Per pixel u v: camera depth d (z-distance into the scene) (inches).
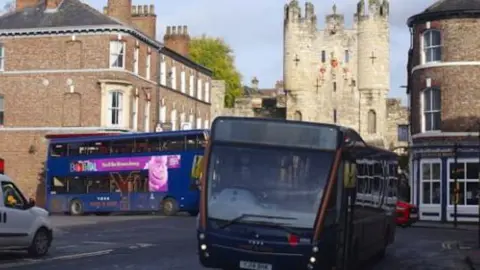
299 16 3988.7
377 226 832.3
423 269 820.0
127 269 721.6
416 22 1882.4
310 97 3969.0
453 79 1800.0
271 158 591.2
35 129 2260.1
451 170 1787.6
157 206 1811.0
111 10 2367.1
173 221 1569.9
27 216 823.7
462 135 1779.0
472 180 1764.3
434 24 1838.1
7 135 2282.2
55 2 2305.6
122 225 1430.9
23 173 2261.3
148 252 896.9
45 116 2256.4
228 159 596.1
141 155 1846.7
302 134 596.4
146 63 2397.9
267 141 596.7
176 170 1795.0
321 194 579.5
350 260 652.7
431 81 1830.7
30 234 824.9
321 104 3964.1
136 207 1831.9
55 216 1850.4
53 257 833.5
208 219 584.7
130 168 1856.5
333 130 595.8
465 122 1782.7
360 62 3951.8
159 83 2486.5
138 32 2295.8
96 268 726.5
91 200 1897.1
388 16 3956.7
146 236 1154.0
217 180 592.7
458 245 1135.0
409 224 1630.2
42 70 2263.8
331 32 3969.0
